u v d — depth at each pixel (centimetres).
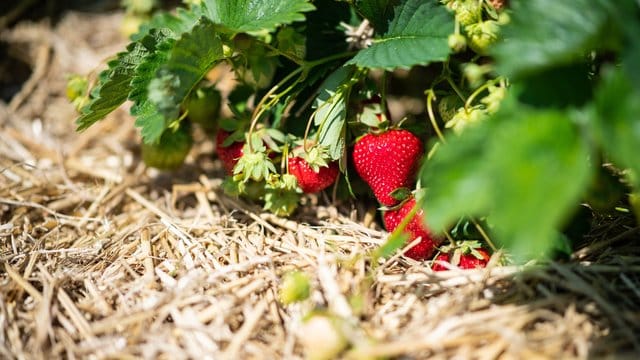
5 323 45
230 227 54
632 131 38
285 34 52
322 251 49
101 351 44
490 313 43
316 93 52
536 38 40
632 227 49
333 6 54
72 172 63
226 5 51
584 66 43
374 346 41
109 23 77
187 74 47
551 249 45
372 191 54
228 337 44
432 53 45
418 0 47
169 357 43
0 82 74
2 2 75
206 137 65
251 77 56
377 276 47
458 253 48
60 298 47
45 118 69
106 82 49
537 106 40
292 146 52
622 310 43
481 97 47
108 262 51
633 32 39
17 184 60
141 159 64
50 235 55
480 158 39
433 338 42
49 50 74
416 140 49
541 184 37
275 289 47
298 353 43
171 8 71
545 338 42
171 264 50
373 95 52
